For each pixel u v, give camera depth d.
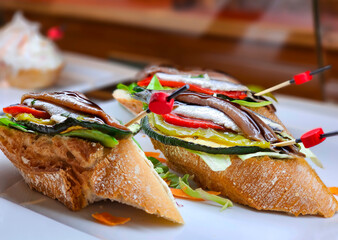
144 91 0.32
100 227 0.25
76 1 0.86
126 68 0.64
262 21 0.67
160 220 0.26
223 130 0.29
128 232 0.25
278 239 0.25
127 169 0.26
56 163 0.27
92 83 0.54
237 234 0.26
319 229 0.26
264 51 0.66
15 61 0.55
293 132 0.39
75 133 0.26
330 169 0.33
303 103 0.50
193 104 0.31
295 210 0.28
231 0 0.69
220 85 0.34
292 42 0.63
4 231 0.24
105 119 0.26
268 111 0.34
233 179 0.28
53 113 0.27
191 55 0.74
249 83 0.67
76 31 0.86
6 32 0.58
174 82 0.35
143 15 0.77
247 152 0.28
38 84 0.57
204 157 0.28
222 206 0.28
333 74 0.51
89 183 0.26
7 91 0.53
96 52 0.85
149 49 0.78
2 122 0.28
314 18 0.49
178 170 0.32
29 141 0.27
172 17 0.75
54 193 0.27
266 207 0.28
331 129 0.41
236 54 0.69
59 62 0.58
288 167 0.28
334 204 0.28
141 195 0.26
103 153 0.26
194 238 0.25
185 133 0.29
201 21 0.72
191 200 0.29
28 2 0.90
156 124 0.30
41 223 0.25
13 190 0.28
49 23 0.89
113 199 0.26
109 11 0.81
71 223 0.26
